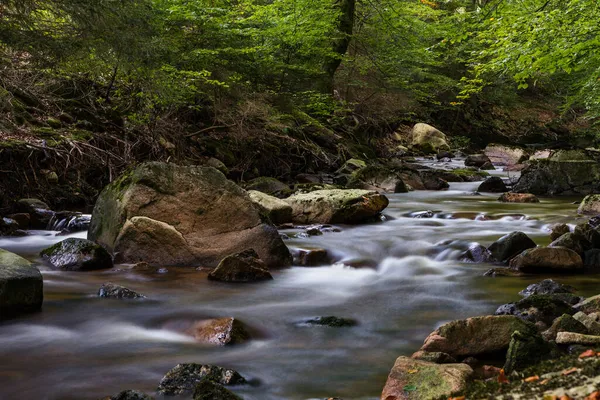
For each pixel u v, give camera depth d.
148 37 9.56
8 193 10.81
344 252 8.38
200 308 5.87
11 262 5.76
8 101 11.70
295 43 19.27
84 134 12.83
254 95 17.33
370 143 24.17
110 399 3.62
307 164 17.91
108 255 7.57
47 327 5.26
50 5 8.88
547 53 10.67
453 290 6.58
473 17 12.11
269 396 3.93
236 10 19.08
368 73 25.42
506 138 30.78
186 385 3.97
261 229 8.00
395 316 5.70
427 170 18.95
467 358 4.38
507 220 10.91
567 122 32.75
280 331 5.29
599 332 4.47
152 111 13.86
